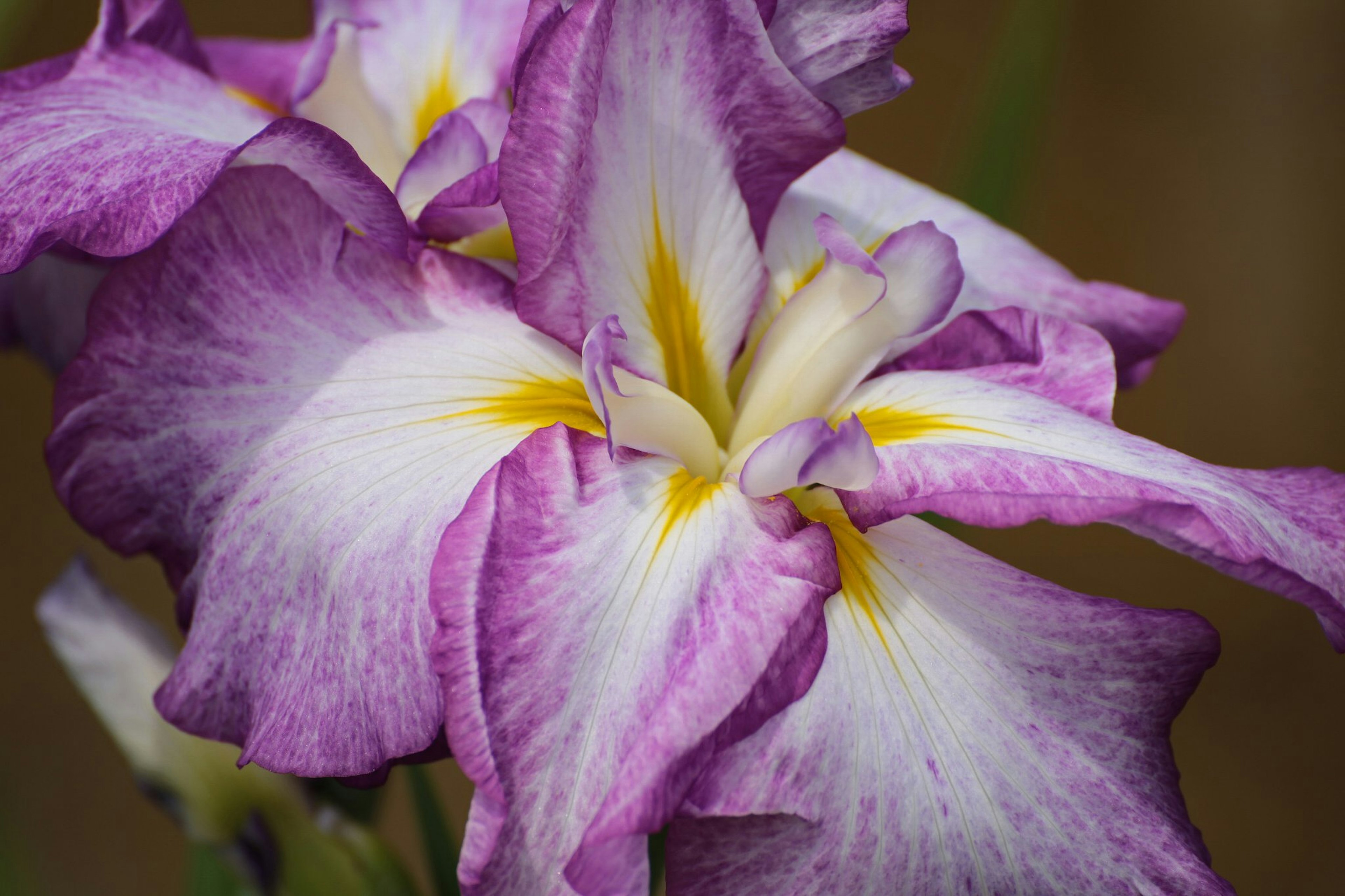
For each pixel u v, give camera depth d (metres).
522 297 0.40
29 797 1.01
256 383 0.40
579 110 0.39
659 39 0.40
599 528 0.38
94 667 0.45
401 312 0.41
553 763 0.37
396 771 0.88
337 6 0.46
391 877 0.46
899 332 0.41
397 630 0.38
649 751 0.36
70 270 0.46
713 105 0.40
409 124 0.45
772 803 0.37
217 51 0.47
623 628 0.37
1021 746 0.38
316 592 0.38
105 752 1.05
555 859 0.37
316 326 0.40
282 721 0.38
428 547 0.38
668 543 0.38
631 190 0.40
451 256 0.41
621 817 0.36
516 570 0.37
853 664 0.38
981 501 0.38
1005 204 0.51
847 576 0.39
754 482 0.39
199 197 0.38
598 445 0.39
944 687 0.38
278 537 0.39
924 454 0.39
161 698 0.39
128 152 0.39
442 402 0.40
